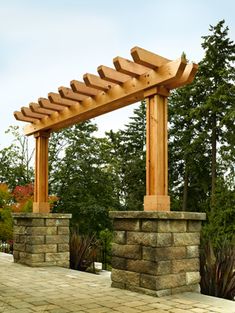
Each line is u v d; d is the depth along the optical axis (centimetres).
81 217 1717
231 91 1720
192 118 1877
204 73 1838
